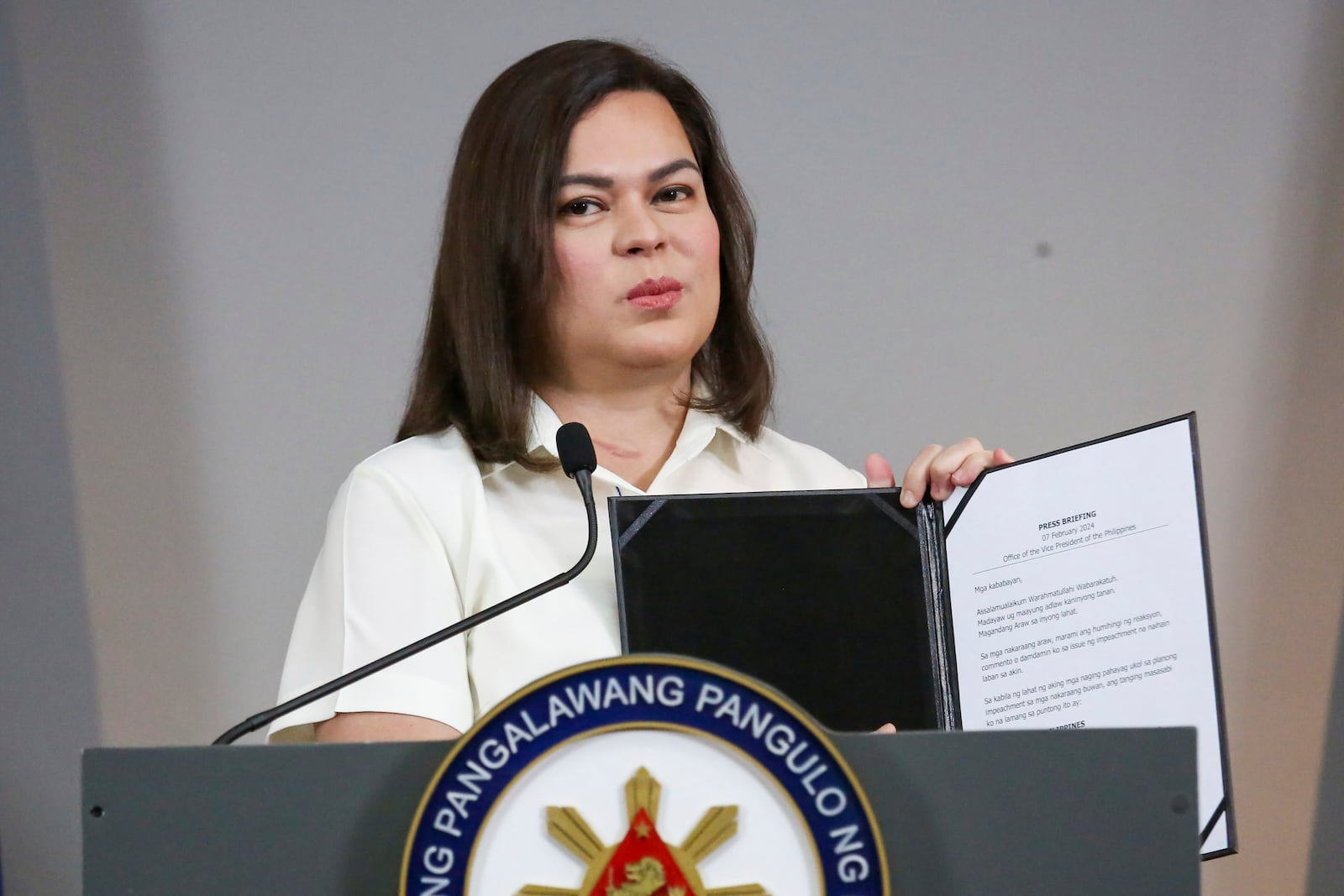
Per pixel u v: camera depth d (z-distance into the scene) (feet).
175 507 35.94
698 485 22.93
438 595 20.52
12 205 35.42
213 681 35.91
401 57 36.40
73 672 35.63
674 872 11.12
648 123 21.53
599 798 11.20
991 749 11.76
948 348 36.99
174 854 11.81
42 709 35.55
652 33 36.70
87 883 11.76
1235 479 36.70
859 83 36.96
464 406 22.61
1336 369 36.58
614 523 19.34
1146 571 19.29
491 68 36.58
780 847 11.15
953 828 11.68
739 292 23.73
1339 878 36.60
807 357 36.86
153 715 35.81
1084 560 19.30
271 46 36.04
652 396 22.49
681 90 22.68
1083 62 36.94
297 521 36.17
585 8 36.63
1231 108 36.70
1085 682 19.06
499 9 36.60
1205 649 19.20
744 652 19.12
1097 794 11.73
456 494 21.42
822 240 36.91
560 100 21.13
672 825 11.18
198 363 35.94
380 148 36.37
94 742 35.65
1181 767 11.75
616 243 20.97
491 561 20.89
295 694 20.01
